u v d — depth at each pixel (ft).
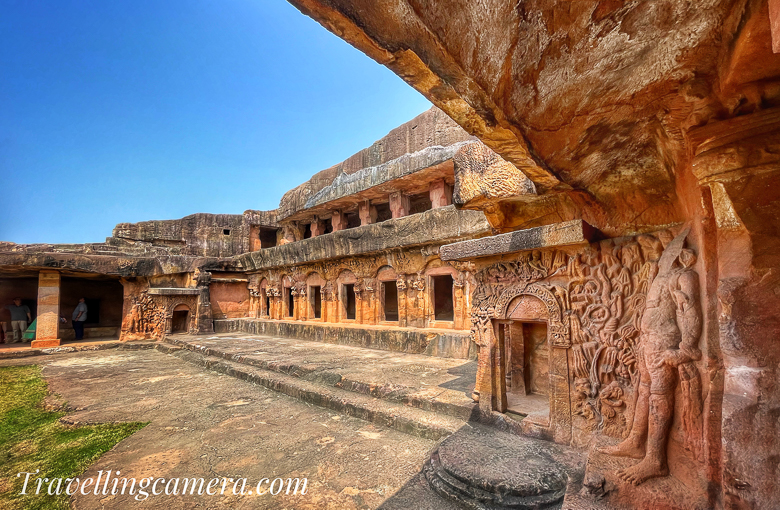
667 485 8.64
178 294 51.78
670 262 9.71
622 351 11.50
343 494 12.01
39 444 16.70
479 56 5.85
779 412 6.51
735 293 6.98
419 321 34.17
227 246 65.00
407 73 6.33
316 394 21.74
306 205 48.06
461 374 23.36
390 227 34.24
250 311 59.62
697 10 5.47
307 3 4.63
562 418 13.00
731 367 7.06
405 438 16.11
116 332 58.70
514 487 10.57
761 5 4.76
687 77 7.07
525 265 14.49
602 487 9.22
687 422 8.57
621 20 5.66
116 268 48.57
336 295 43.98
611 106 8.02
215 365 32.65
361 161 43.57
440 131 35.73
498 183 14.03
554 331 13.25
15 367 35.17
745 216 6.92
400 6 4.73
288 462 14.37
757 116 6.68
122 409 21.30
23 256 42.47
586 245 12.86
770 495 6.41
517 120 7.82
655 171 10.77
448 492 11.31
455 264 23.63
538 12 5.44
